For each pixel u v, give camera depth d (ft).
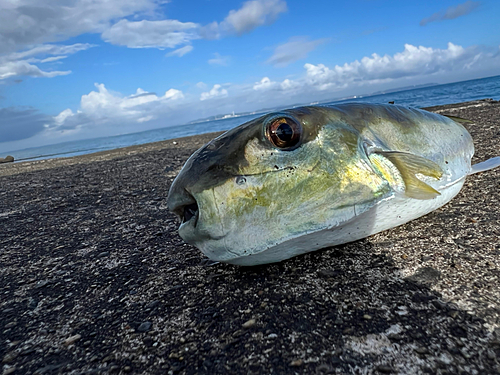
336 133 0.46
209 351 0.38
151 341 0.41
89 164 2.65
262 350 0.37
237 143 0.44
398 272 0.47
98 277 0.62
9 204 1.40
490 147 1.20
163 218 0.95
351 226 0.47
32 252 0.80
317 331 0.38
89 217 1.07
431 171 0.49
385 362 0.33
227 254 0.45
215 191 0.43
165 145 3.69
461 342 0.34
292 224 0.43
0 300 0.57
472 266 0.47
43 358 0.40
